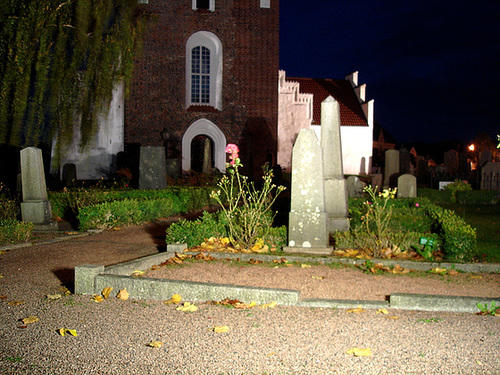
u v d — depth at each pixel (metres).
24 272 6.59
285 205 13.02
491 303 4.68
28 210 10.76
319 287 5.65
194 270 6.50
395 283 5.87
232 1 30.03
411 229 8.91
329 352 3.68
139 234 10.47
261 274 6.30
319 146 7.75
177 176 23.81
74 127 15.27
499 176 21.00
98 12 14.77
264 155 30.28
